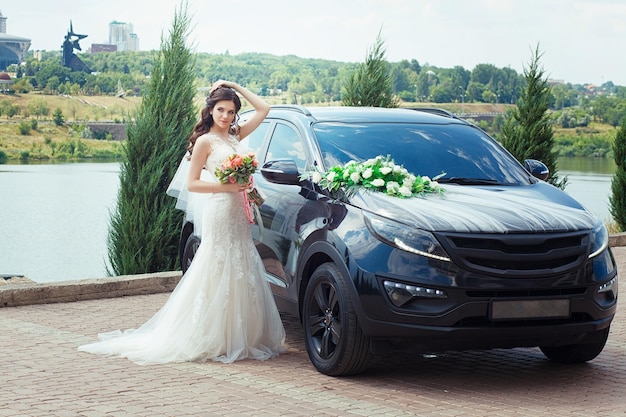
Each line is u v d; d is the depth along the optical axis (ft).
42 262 84.94
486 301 18.83
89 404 17.80
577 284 19.48
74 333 25.45
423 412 17.63
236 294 22.72
